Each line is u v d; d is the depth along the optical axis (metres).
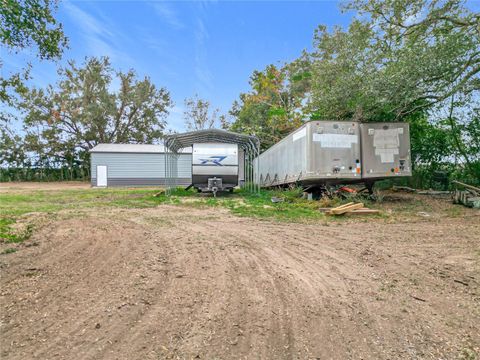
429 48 12.42
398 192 16.31
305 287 4.03
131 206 12.23
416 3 12.38
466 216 9.89
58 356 2.50
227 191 18.69
